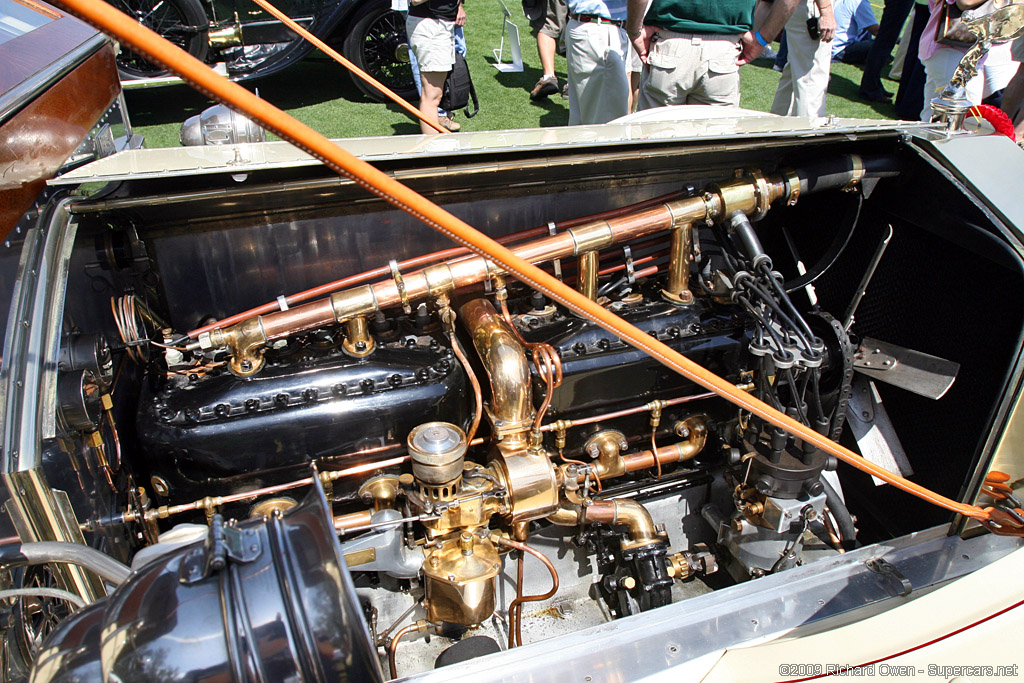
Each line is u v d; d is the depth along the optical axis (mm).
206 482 1496
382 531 1534
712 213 1755
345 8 5625
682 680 1223
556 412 1749
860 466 1446
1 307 1195
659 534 1748
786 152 1992
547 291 1065
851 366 1717
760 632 1318
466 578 1467
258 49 5652
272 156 1580
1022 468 1632
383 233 1891
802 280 1858
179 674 830
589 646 1265
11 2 1822
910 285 1843
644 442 1971
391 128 5676
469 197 1902
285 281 1884
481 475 1540
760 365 1666
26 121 1316
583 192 1991
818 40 4719
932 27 4176
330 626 860
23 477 1058
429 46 4789
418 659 1758
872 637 1271
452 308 1884
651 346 1189
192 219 1729
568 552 1897
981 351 1630
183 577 896
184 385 1533
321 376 1547
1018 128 4496
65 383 1213
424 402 1555
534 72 7258
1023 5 1635
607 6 4402
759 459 1702
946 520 1749
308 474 1549
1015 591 1372
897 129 1733
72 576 1203
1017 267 1495
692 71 3883
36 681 884
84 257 1529
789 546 1719
